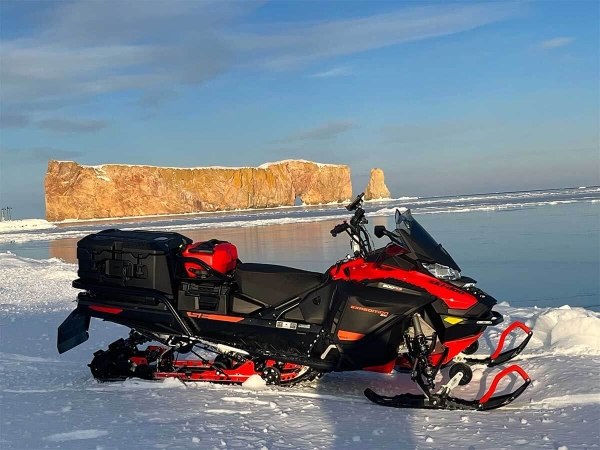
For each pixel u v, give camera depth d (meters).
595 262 13.22
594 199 47.44
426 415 3.83
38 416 3.79
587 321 5.49
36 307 9.53
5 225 72.81
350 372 5.26
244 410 3.90
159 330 4.84
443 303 4.39
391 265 4.57
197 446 3.12
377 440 3.27
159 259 4.83
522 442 3.16
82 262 5.03
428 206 54.84
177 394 4.37
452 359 4.88
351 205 4.91
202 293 4.80
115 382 4.87
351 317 4.40
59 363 5.71
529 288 10.66
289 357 4.61
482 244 18.14
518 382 4.59
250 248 21.05
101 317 4.96
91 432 3.40
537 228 22.61
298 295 4.73
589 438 3.15
